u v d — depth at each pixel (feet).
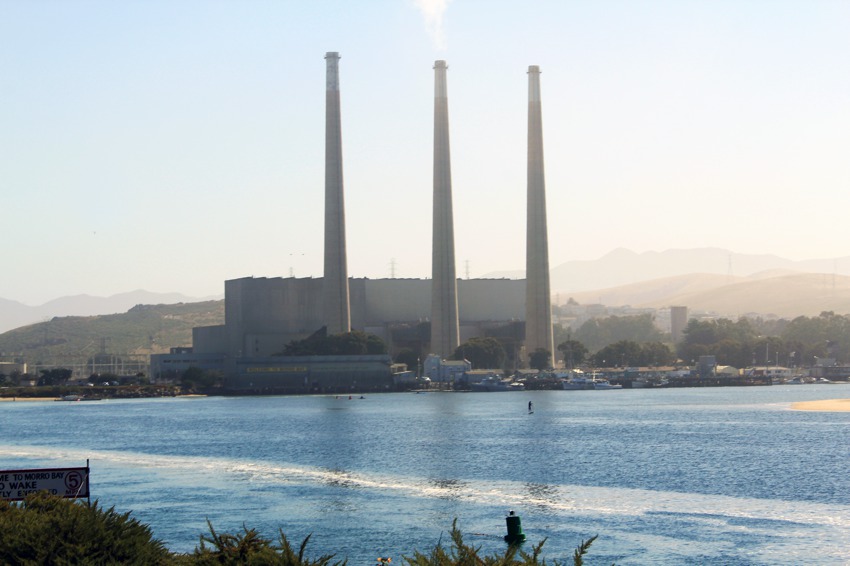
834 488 427.74
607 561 291.79
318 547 316.40
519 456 579.07
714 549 305.12
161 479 490.90
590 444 653.30
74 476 196.75
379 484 458.50
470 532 336.08
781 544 310.86
